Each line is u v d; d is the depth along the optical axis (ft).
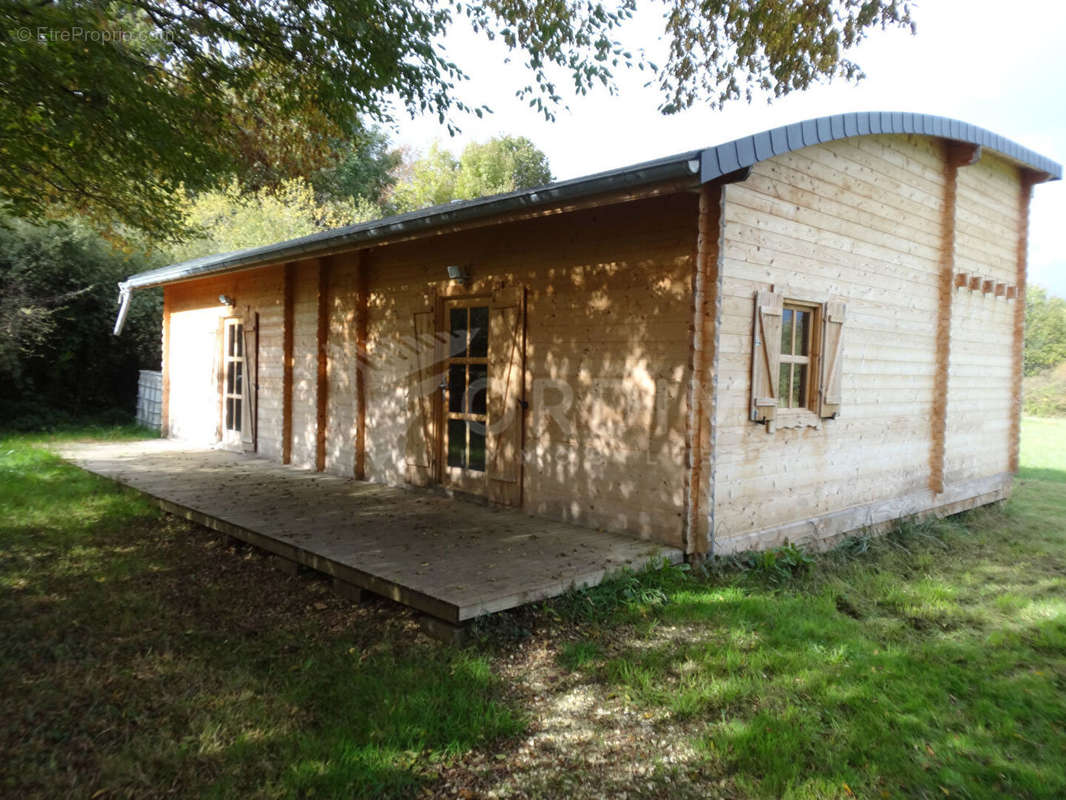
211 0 17.58
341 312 26.66
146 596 14.16
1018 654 12.26
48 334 43.55
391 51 18.58
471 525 18.11
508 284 20.39
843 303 19.47
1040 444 53.98
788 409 18.10
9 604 13.41
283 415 29.37
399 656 11.44
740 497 16.62
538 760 8.54
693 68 27.07
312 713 9.56
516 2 23.47
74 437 39.55
